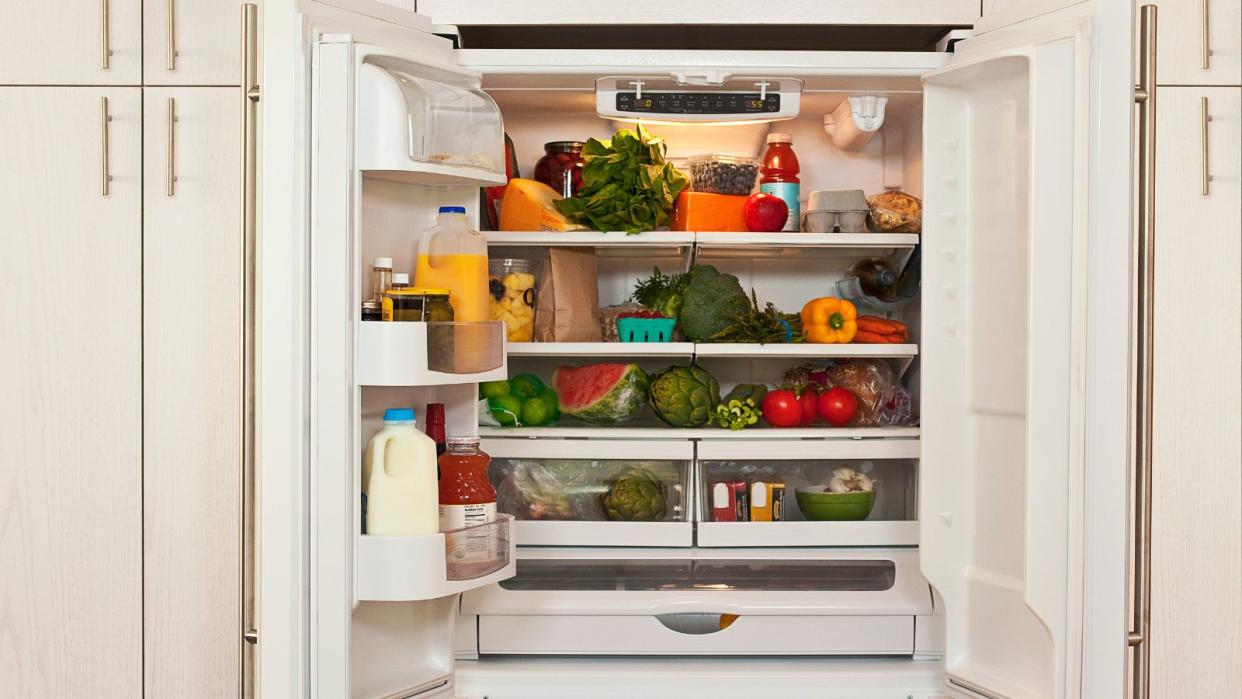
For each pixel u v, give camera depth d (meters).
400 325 1.35
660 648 1.70
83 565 1.70
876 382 1.89
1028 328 1.42
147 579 1.70
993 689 1.56
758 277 2.08
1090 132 1.39
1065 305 1.41
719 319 1.86
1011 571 1.57
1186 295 1.66
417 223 1.59
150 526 1.70
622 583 1.74
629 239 1.79
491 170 1.51
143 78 1.68
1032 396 1.42
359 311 1.36
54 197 1.68
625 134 1.82
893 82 1.68
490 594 1.70
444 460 1.50
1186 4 1.65
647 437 1.79
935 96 1.65
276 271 1.31
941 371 1.66
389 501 1.39
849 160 2.06
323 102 1.33
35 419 1.69
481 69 1.62
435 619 1.61
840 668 1.69
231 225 1.68
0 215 1.68
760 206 1.84
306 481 1.34
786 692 1.66
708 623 1.74
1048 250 1.41
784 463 1.81
